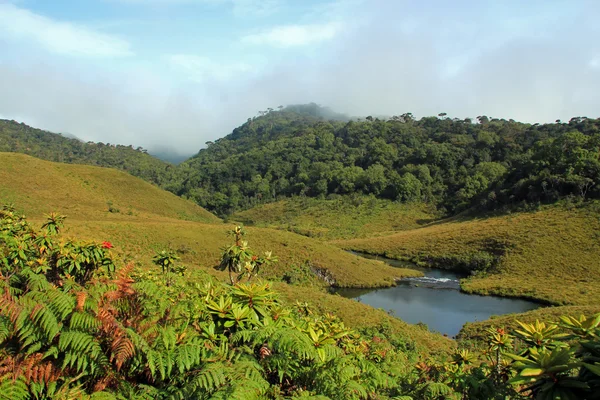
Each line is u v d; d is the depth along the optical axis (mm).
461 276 55812
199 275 24547
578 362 2680
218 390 3393
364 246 75500
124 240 42969
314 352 4098
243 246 11898
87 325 3678
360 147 151875
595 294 40562
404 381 6691
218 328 4559
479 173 109062
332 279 49250
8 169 73750
